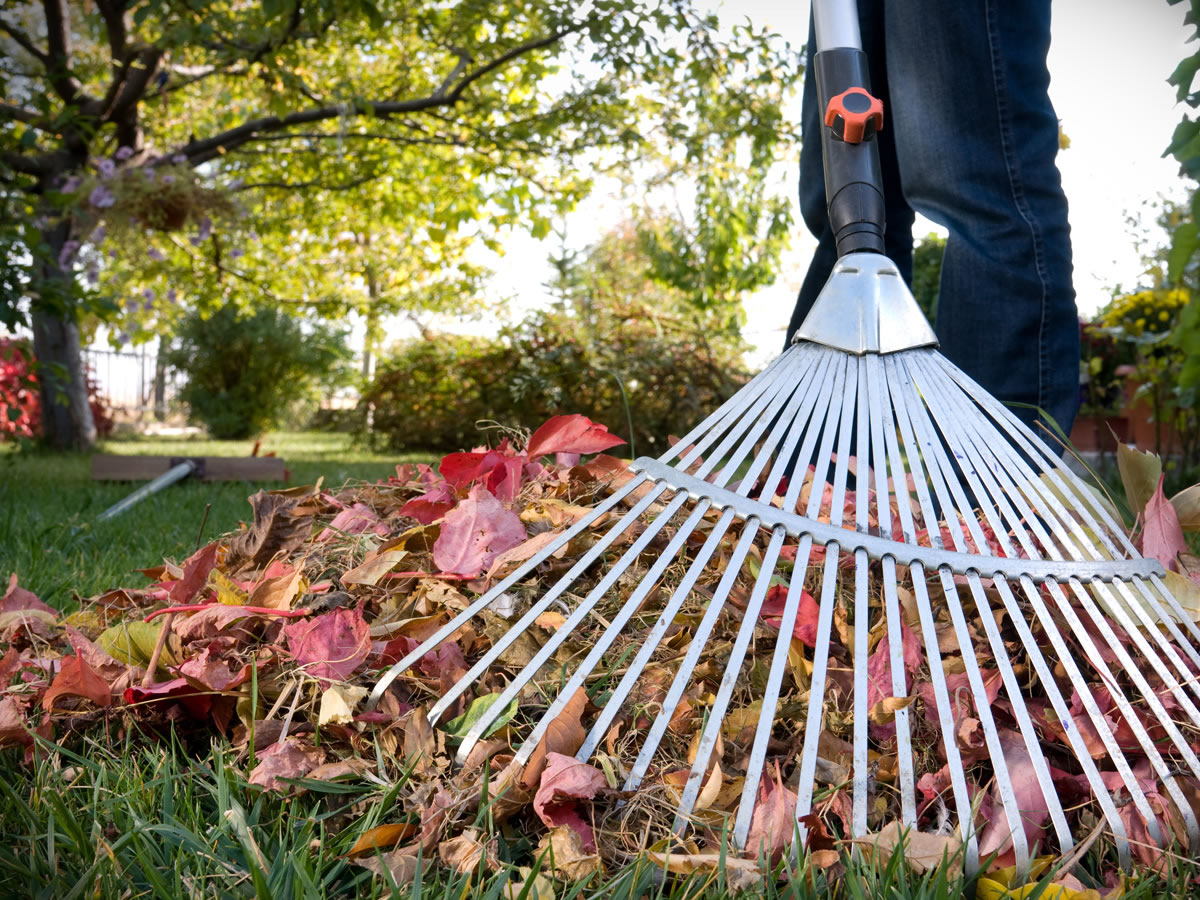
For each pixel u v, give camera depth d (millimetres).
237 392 15812
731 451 1519
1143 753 1006
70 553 2369
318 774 946
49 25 6734
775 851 843
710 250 8242
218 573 1239
